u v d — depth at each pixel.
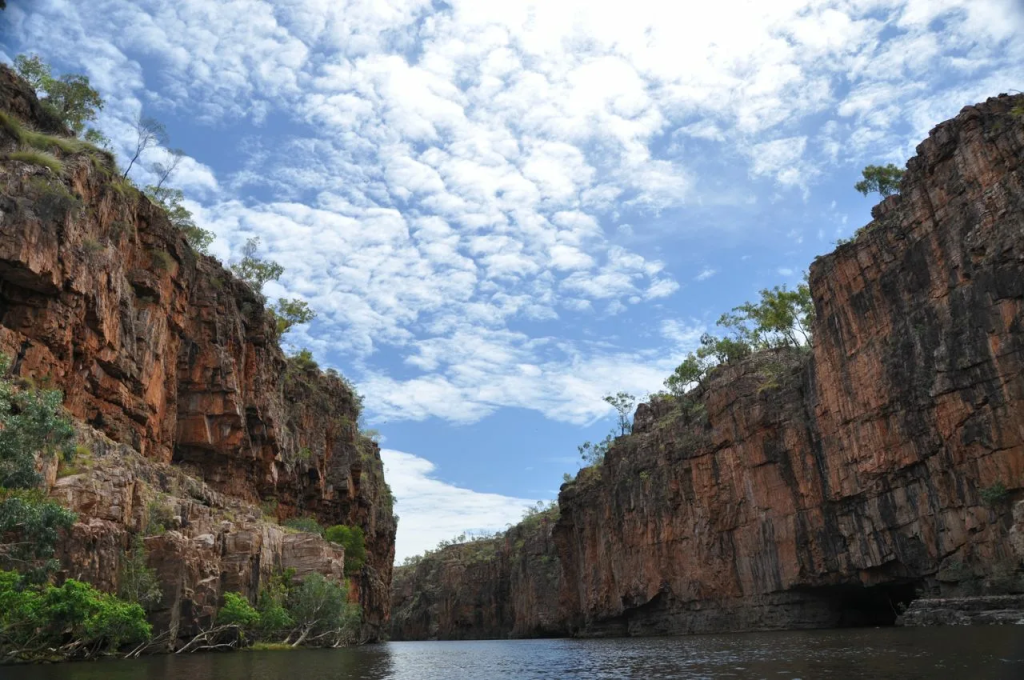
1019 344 56.19
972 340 59.47
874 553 71.38
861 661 31.72
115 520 43.91
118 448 53.69
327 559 70.25
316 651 61.78
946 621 56.00
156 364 66.19
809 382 79.88
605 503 118.81
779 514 83.69
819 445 79.06
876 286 71.00
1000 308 57.84
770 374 89.81
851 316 73.62
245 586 55.56
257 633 58.94
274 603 61.66
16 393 37.06
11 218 48.50
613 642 82.19
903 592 78.50
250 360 85.62
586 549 125.56
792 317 102.94
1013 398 56.28
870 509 71.69
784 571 82.25
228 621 52.06
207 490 64.38
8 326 48.94
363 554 105.62
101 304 56.38
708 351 113.31
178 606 47.22
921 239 66.44
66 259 51.41
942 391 61.59
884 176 93.88
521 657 59.72
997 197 59.47
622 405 144.25
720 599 92.19
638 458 112.50
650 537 105.88
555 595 161.12
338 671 38.53
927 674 25.05
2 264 47.62
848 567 75.06
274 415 90.50
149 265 67.44
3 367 36.28
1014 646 32.72
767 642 53.84
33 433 34.50
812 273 78.94
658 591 102.56
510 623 188.00
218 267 81.75
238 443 77.12
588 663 45.59
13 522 32.34
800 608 82.69
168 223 70.88
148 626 40.25
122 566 43.59
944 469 62.84
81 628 37.72
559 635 159.00
